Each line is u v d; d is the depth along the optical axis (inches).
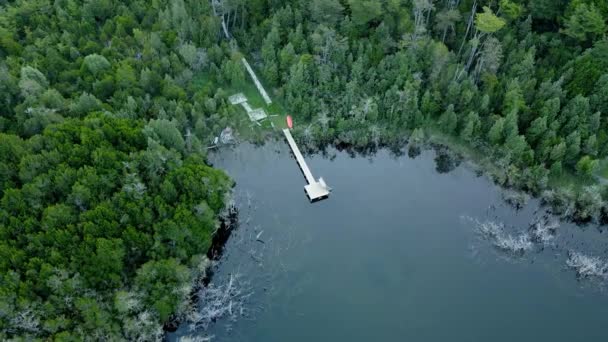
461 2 4008.4
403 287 2888.8
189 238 2768.2
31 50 3634.4
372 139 3622.0
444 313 2787.9
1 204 2632.9
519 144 3213.6
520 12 3646.7
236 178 3464.6
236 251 3056.1
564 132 3280.0
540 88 3371.1
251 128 3688.5
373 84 3659.0
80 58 3572.8
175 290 2628.0
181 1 3961.6
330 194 3380.9
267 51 3779.5
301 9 3956.7
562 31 3526.1
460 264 3002.0
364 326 2736.2
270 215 3240.7
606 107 3294.8
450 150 3565.5
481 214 3265.3
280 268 2962.6
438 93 3535.9
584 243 3110.2
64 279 2443.4
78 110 3223.4
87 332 2425.0
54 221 2576.3
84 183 2704.2
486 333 2714.1
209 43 3895.2
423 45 3646.7
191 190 2869.1
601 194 3154.5
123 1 4148.6
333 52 3713.1
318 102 3654.0
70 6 3964.1
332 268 2967.5
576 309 2810.0
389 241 3107.8
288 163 3585.1
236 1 3907.5
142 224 2704.2
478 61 3582.7
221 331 2716.5
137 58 3742.6
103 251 2495.1
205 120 3518.7
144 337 2541.8
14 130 3085.6
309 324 2741.1
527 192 3304.6
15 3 4074.8
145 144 3093.0
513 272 2972.4
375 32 3786.9
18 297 2361.0
